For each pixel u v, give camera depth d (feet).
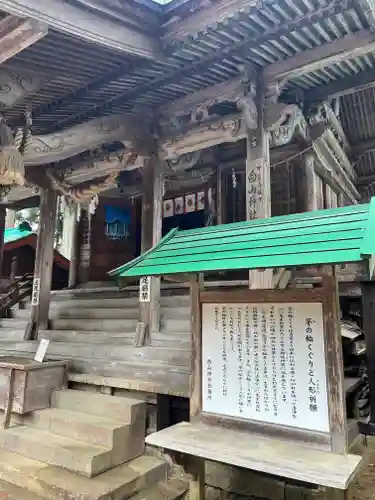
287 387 10.77
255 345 11.43
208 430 11.62
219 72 20.63
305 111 23.40
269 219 11.56
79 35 15.08
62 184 29.01
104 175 28.12
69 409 18.47
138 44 17.13
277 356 11.03
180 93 22.81
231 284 26.58
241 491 14.69
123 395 18.94
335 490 9.52
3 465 15.51
